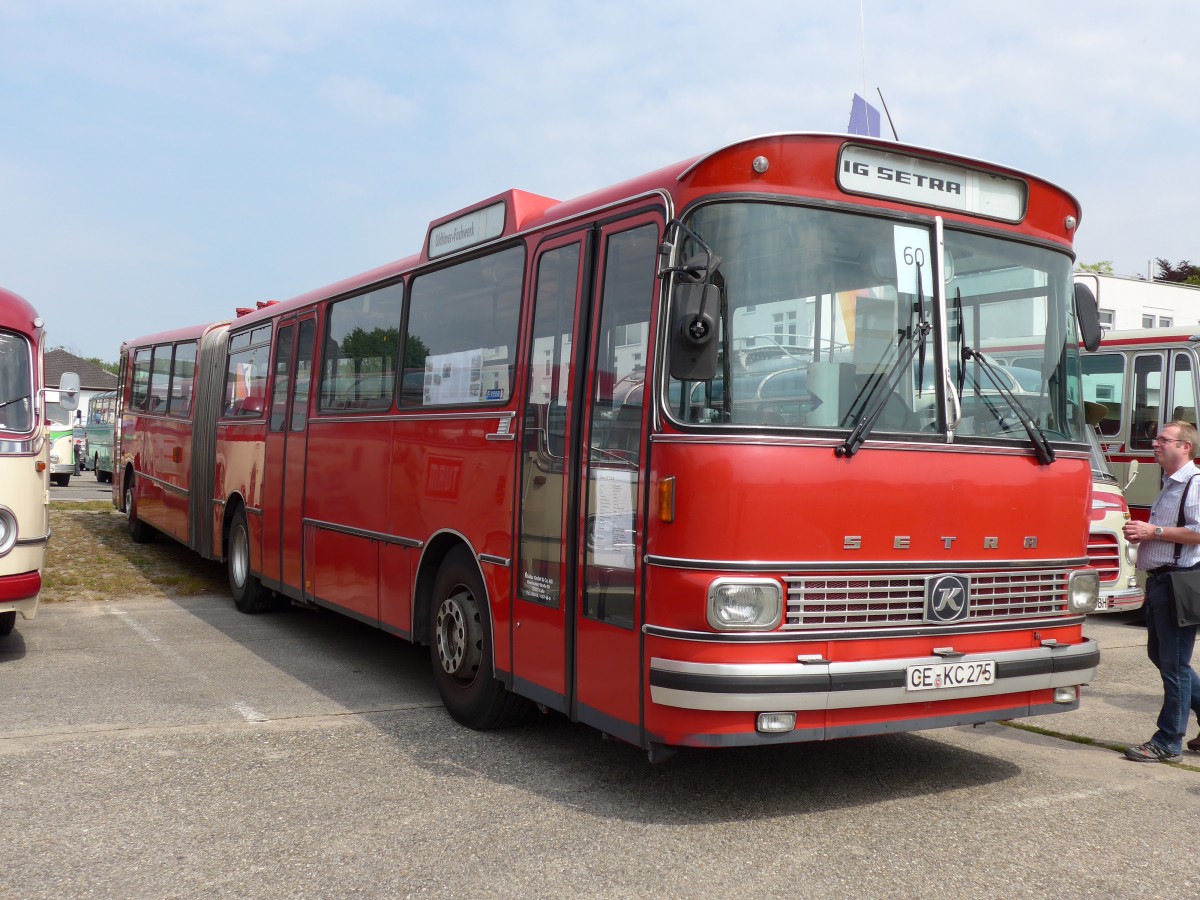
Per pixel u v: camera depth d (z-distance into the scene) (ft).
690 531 16.10
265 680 26.94
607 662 17.76
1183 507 20.52
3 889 14.10
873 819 17.19
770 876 14.78
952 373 17.95
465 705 22.49
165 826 16.47
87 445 138.51
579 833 16.37
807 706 15.94
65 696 24.49
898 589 16.92
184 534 45.73
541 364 20.56
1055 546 18.80
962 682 17.24
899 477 17.02
